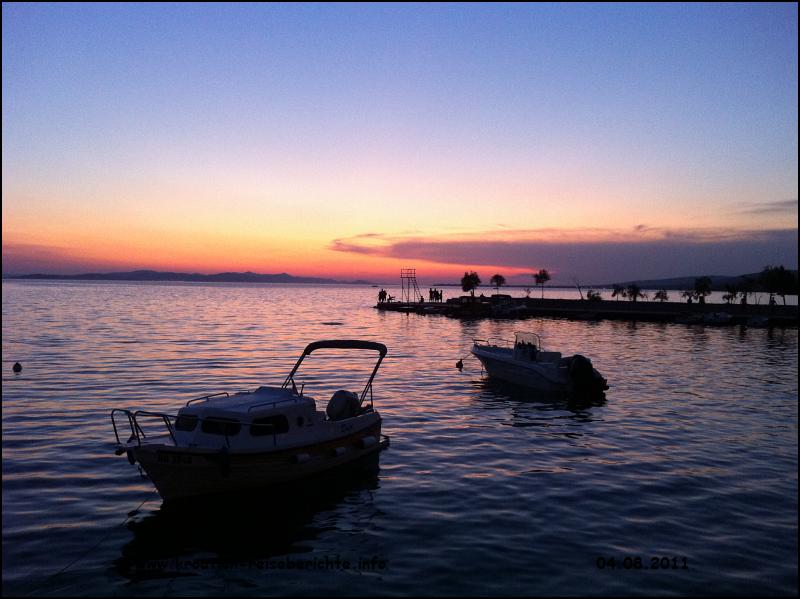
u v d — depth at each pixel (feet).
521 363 94.32
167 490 43.01
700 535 38.34
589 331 212.43
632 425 69.46
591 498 44.98
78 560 34.60
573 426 68.74
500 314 288.10
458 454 57.06
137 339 155.33
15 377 94.58
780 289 293.43
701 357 136.36
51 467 50.29
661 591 31.14
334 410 56.18
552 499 44.78
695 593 30.99
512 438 63.16
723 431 66.49
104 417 67.97
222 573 33.42
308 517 41.73
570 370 85.61
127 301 404.57
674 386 97.14
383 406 79.36
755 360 131.44
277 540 37.91
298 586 31.86
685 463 54.03
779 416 74.54
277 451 46.11
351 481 49.34
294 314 299.38
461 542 37.24
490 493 46.19
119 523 40.01
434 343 165.07
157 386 88.33
